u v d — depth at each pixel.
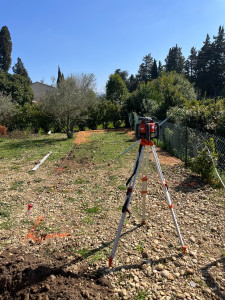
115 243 2.80
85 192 5.48
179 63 56.66
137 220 3.92
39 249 3.24
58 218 4.26
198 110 8.04
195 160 5.80
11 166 8.29
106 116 19.03
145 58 64.12
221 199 4.49
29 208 4.60
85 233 3.65
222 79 46.78
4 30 43.88
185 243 3.21
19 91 28.59
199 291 2.41
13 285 2.46
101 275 2.67
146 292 2.42
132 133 15.08
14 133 16.27
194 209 4.19
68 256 3.03
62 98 13.49
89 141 12.90
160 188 5.33
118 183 5.89
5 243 3.48
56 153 10.16
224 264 2.77
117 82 29.86
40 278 2.52
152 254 3.01
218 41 47.94
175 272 2.69
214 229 3.48
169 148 9.20
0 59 44.84
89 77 15.84
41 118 17.72
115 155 9.05
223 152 6.23
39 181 6.54
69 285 2.47
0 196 5.51
